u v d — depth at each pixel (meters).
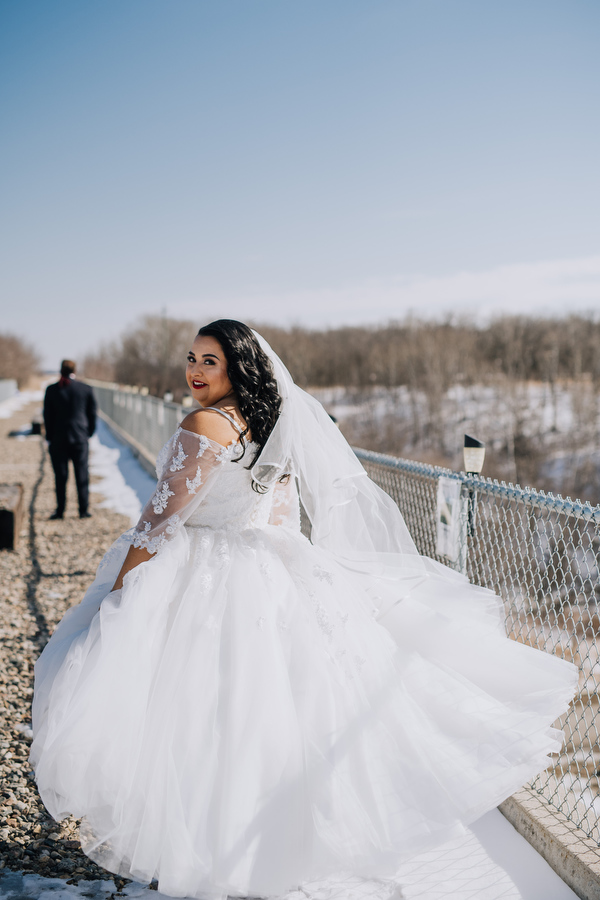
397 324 84.50
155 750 2.06
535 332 68.88
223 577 2.31
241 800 2.00
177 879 1.92
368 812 2.10
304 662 2.26
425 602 2.67
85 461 9.47
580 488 33.72
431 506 4.02
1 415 34.66
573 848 2.28
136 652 2.14
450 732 2.32
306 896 2.21
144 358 94.00
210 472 2.30
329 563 2.56
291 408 2.55
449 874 2.32
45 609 5.52
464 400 53.16
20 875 2.35
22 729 3.50
